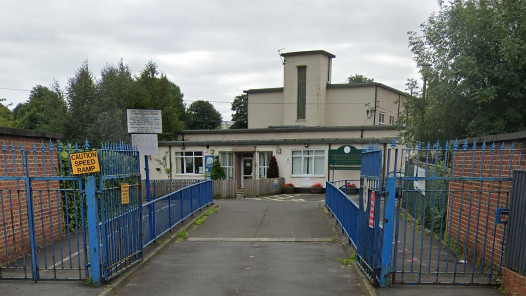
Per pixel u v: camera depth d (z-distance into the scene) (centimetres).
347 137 2394
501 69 1091
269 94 3675
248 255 728
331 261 679
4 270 567
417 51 1380
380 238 487
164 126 3681
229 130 2783
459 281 498
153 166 2573
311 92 3256
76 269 515
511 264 446
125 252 569
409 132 1518
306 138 2473
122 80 3334
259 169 2428
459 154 692
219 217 1221
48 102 3269
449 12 1242
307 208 1448
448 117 1297
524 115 1141
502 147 467
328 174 2202
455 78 1221
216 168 2283
